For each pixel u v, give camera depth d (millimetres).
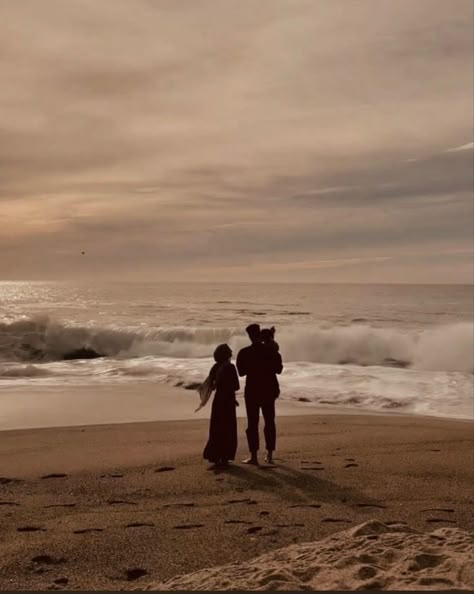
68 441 9758
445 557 3648
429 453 8852
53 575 4254
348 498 6477
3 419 11984
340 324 42000
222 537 5082
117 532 5223
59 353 27172
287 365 20828
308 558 3895
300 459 8508
